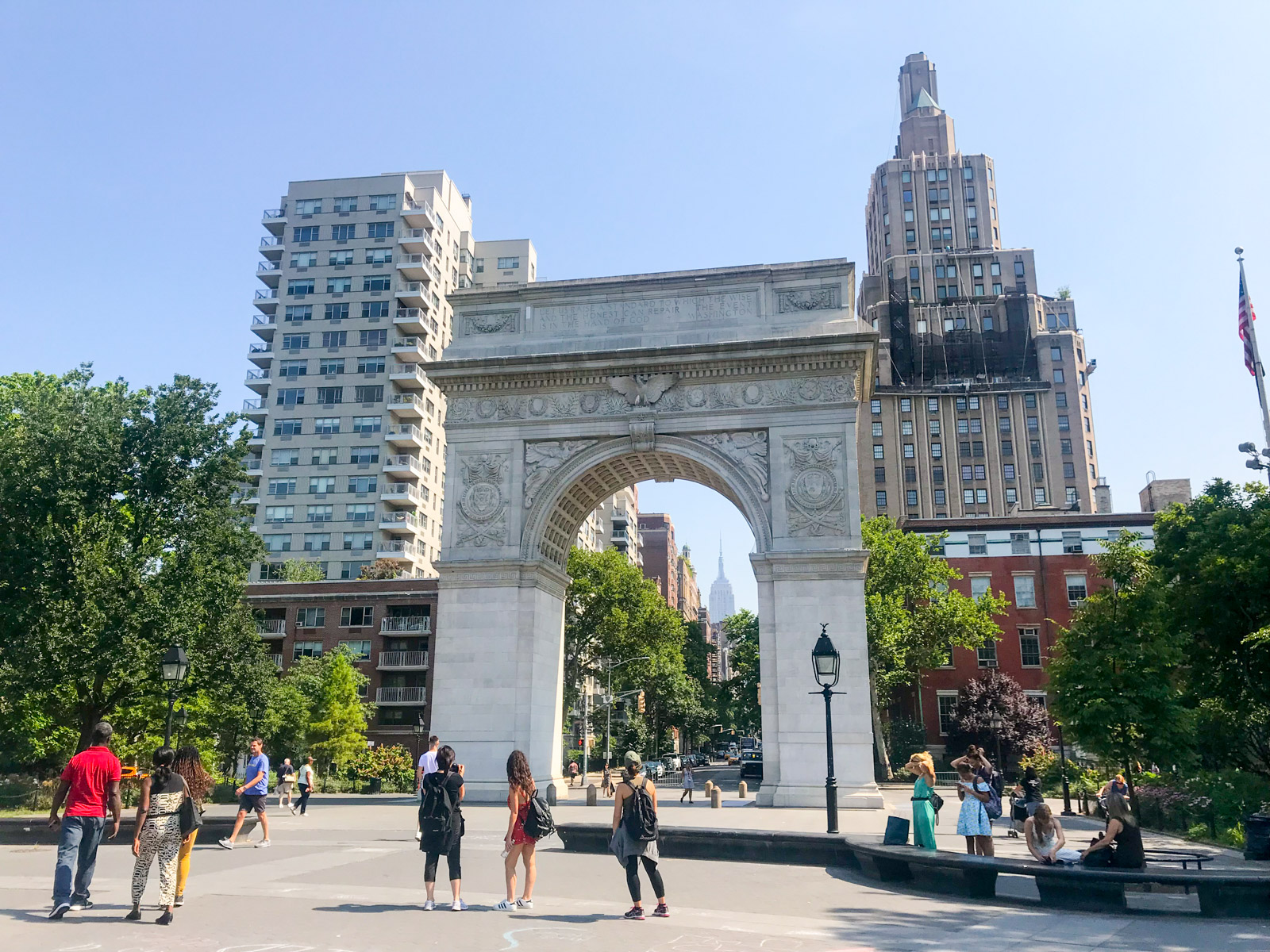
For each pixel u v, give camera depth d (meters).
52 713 44.84
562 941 12.64
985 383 134.62
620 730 99.00
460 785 15.59
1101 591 29.58
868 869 19.81
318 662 76.12
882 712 78.12
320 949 12.01
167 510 44.19
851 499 39.81
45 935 12.66
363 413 105.56
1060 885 16.62
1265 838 24.58
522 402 43.75
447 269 118.56
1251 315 41.06
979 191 154.88
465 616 41.62
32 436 41.56
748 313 43.12
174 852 13.98
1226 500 46.31
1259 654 41.44
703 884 18.56
